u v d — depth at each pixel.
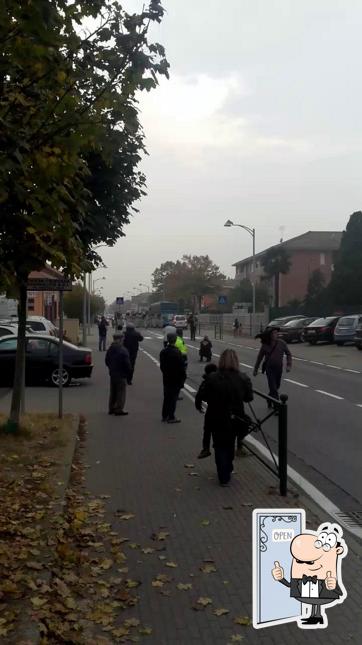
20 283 5.66
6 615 4.53
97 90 6.45
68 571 5.58
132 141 10.65
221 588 5.30
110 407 14.64
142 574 5.59
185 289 105.62
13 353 19.59
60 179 5.54
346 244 59.22
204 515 7.18
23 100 5.58
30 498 7.47
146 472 9.17
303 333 43.72
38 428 11.74
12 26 5.21
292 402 16.64
